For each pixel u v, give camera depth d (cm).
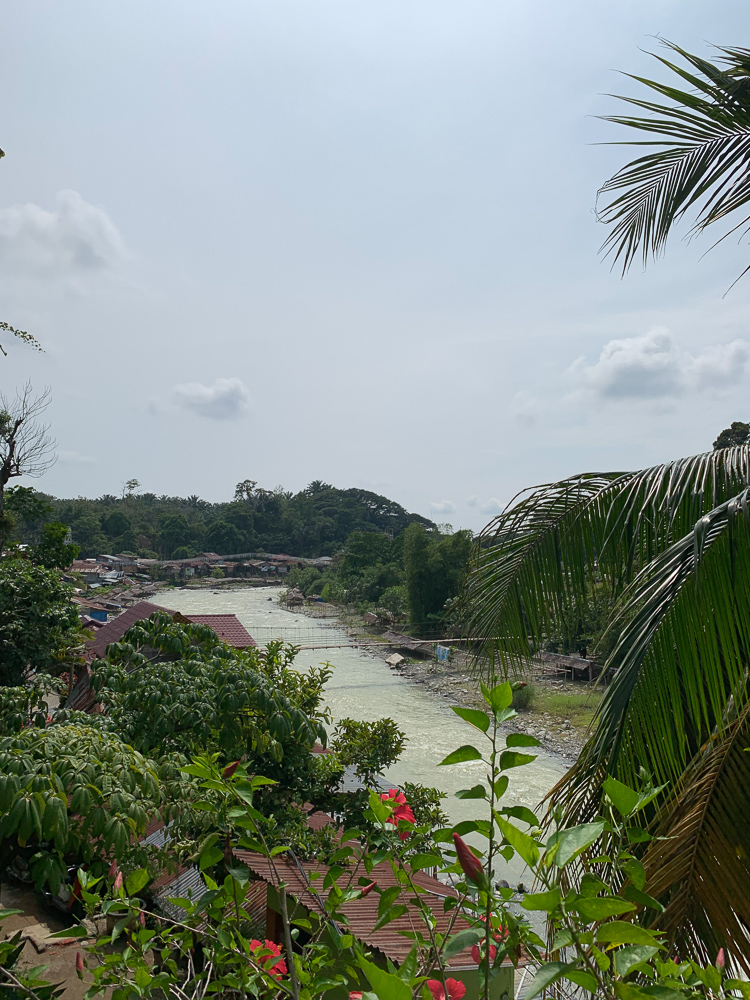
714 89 390
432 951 160
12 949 200
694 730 338
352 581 6594
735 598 282
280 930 547
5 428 1528
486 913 130
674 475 352
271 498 12238
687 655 286
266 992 187
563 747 2070
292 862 566
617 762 295
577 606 386
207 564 9725
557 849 110
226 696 688
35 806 393
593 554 380
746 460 332
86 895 185
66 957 688
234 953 193
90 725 628
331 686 3083
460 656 3462
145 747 650
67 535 1691
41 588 1273
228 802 186
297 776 817
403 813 195
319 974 195
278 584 9412
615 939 103
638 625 301
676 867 284
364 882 194
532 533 397
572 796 334
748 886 272
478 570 411
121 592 7375
